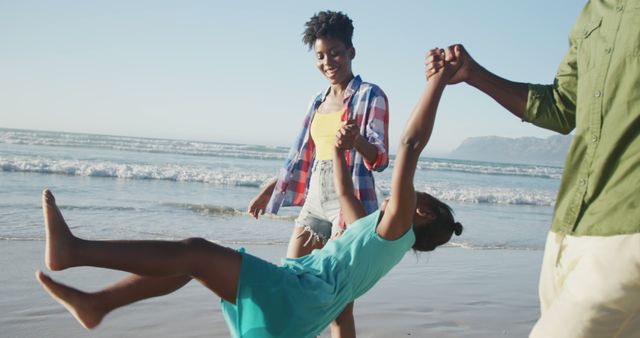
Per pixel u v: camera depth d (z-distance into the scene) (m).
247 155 35.00
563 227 2.09
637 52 1.97
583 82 2.15
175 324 4.36
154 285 2.49
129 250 2.29
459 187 22.23
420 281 6.33
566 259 2.07
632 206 1.89
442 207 3.04
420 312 5.09
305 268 2.65
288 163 4.04
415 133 2.48
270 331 2.43
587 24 2.21
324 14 3.77
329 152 3.72
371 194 3.65
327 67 3.78
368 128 3.64
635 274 1.85
